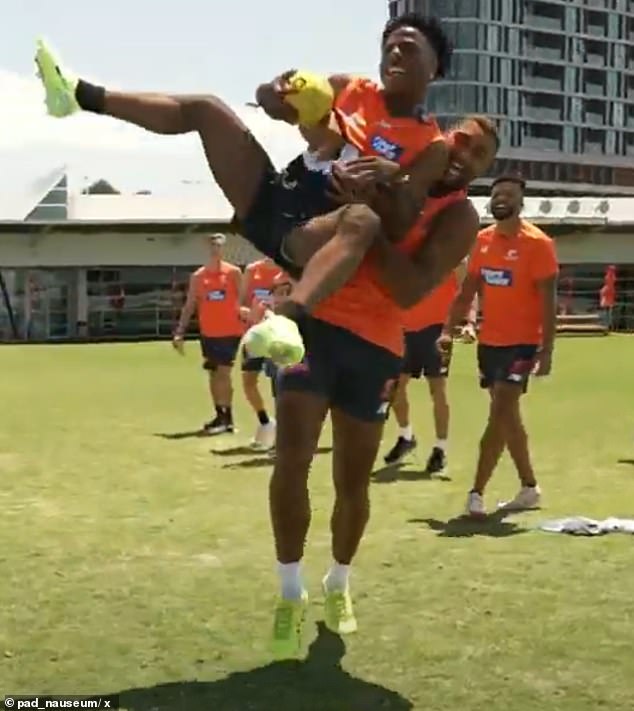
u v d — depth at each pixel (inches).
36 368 964.6
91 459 421.4
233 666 184.9
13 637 199.2
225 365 504.1
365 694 172.4
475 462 414.3
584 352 1169.4
